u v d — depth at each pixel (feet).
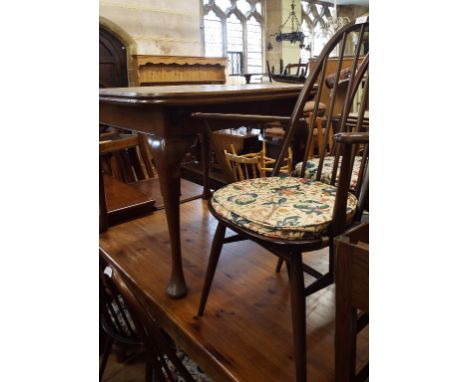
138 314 2.84
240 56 20.63
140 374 4.53
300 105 3.80
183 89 3.97
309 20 24.16
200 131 3.61
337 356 2.01
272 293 4.04
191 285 4.18
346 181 2.39
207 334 3.40
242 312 3.72
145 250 5.07
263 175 7.22
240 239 3.34
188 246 5.18
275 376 2.94
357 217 2.90
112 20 13.24
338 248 1.87
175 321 3.59
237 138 10.37
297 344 2.54
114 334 3.88
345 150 2.31
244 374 2.96
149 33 14.29
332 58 8.59
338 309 1.94
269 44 21.36
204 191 6.95
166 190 3.57
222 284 4.21
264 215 2.71
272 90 4.02
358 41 3.63
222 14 19.35
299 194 3.15
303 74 14.85
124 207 6.05
